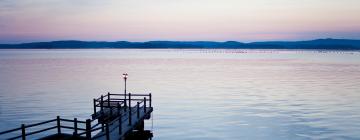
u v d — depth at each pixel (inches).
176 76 3038.9
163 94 1931.6
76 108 1478.8
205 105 1563.7
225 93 1935.3
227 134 1074.7
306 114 1337.4
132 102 1686.8
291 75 3127.5
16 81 2527.1
